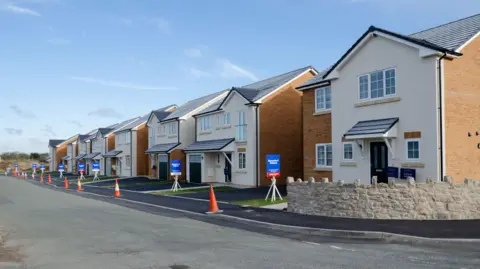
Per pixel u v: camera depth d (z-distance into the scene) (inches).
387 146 700.7
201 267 304.3
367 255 337.4
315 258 328.5
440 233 415.5
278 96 1162.0
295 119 1184.2
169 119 1632.6
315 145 916.6
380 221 500.1
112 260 333.4
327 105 888.9
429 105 644.7
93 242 416.2
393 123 685.9
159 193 1080.2
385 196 518.6
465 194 507.8
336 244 394.0
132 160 2021.4
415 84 666.8
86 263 324.5
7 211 712.4
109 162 2383.1
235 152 1207.6
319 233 459.8
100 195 1085.1
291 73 1293.1
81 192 1203.9
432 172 636.1
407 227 452.1
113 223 556.7
